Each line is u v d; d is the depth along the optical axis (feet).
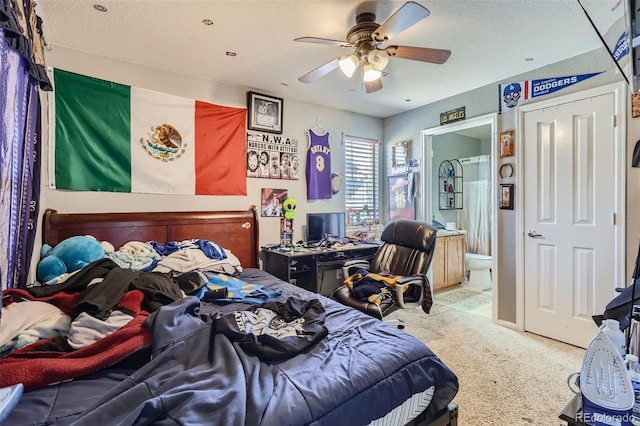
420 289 8.40
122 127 8.78
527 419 5.60
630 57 3.73
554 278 8.99
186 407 2.80
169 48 8.07
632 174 7.54
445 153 16.87
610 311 4.33
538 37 7.50
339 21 6.86
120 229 8.52
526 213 9.56
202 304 6.10
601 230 8.07
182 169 9.73
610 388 2.89
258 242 10.87
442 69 9.27
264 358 3.90
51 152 7.85
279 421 2.89
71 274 5.99
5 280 4.66
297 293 7.06
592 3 6.03
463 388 6.56
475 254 16.78
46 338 4.18
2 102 3.90
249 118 10.97
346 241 12.06
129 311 4.60
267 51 8.21
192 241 9.00
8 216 4.58
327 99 12.06
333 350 4.22
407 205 13.50
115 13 6.50
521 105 9.58
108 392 3.14
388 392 3.71
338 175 13.32
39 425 2.79
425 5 6.28
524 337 9.15
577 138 8.47
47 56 7.77
